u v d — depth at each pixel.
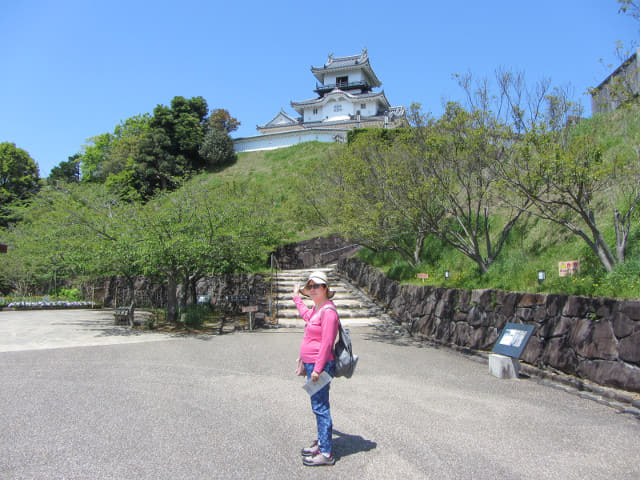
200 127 45.38
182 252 11.44
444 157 9.41
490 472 3.46
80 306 20.42
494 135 8.60
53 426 4.44
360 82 59.12
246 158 44.00
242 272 16.98
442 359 8.11
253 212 14.30
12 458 3.66
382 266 15.59
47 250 13.62
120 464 3.56
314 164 17.06
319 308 3.85
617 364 5.44
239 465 3.57
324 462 3.57
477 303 8.66
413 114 10.09
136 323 12.91
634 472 3.46
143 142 39.47
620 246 6.69
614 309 5.60
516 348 6.59
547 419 4.72
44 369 7.07
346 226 11.81
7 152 41.66
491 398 5.52
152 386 6.05
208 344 9.70
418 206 9.88
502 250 10.30
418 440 4.13
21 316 16.47
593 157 6.79
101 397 5.48
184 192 12.58
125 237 11.45
